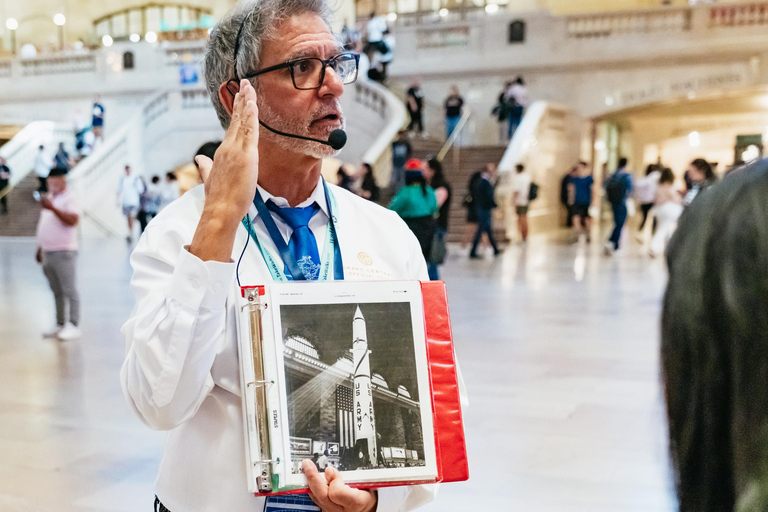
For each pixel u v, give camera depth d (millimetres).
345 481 1325
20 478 3748
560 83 21484
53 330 7211
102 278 11438
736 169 752
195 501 1454
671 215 12477
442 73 22406
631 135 25000
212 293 1330
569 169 21531
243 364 1361
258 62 1538
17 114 26391
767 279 664
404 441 1365
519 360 6078
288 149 1562
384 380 1382
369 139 19438
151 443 4273
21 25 32844
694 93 20328
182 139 21219
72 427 4543
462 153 19312
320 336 1381
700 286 706
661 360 764
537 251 14938
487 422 4555
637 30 20734
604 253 14359
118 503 3469
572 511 3340
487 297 9219
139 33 32594
